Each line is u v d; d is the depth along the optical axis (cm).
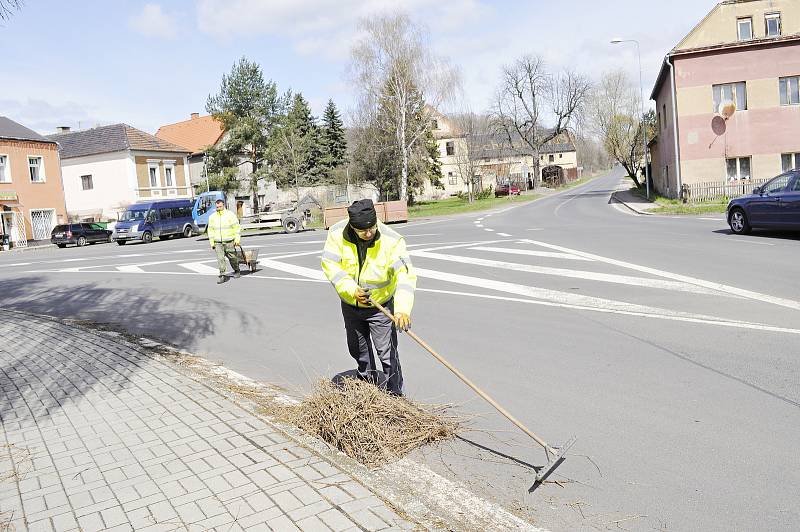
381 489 362
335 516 326
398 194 5456
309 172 6669
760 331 674
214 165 5009
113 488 373
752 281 951
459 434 454
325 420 440
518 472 392
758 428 433
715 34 3134
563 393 525
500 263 1300
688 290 914
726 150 3145
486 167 7956
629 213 2758
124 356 713
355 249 461
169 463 404
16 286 1537
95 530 326
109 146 4734
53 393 581
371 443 420
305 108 6950
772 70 3069
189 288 1282
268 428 457
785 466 378
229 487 365
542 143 7656
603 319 774
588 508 344
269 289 1196
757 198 1506
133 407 525
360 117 4559
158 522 330
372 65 4394
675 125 3203
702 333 680
